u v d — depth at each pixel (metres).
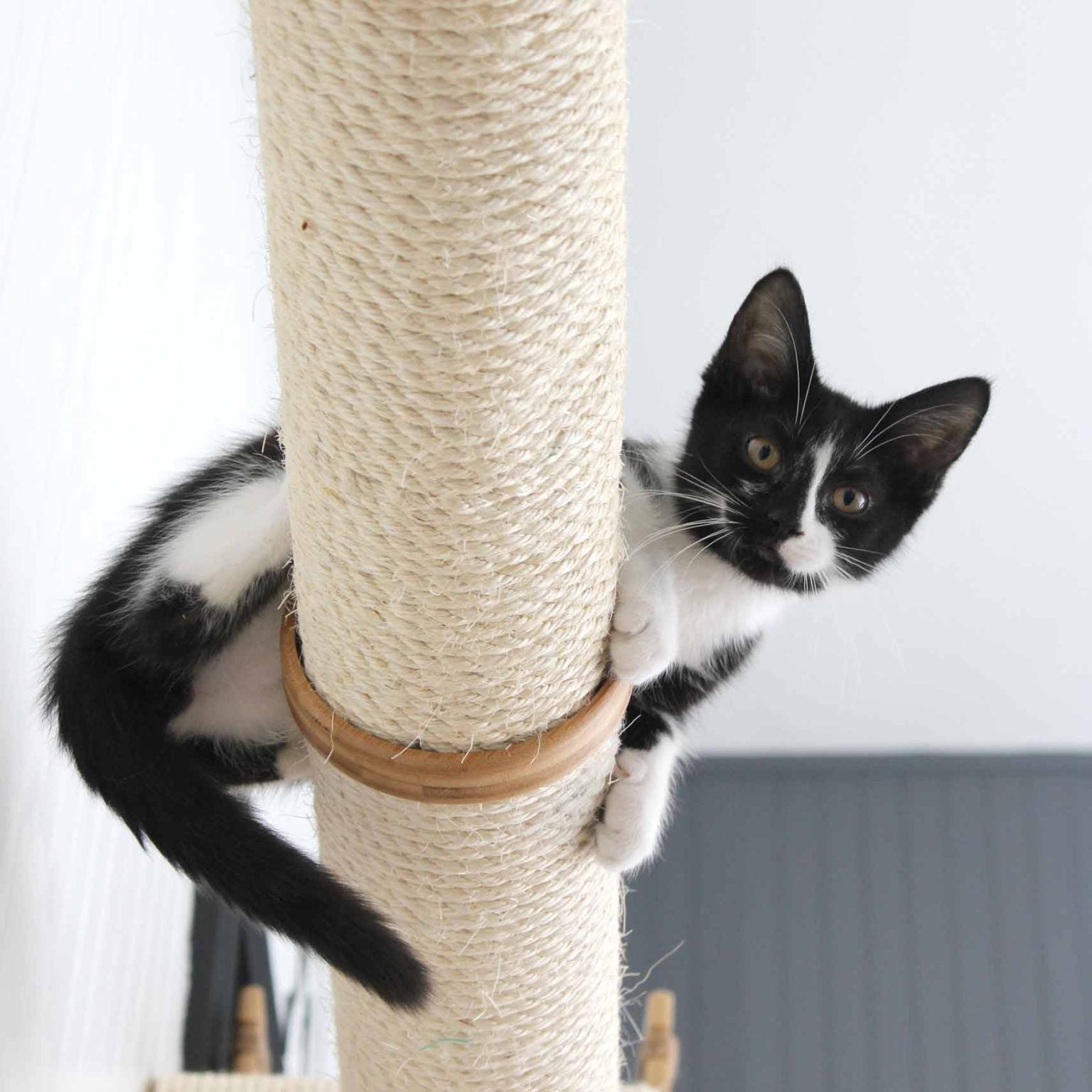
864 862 4.22
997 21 2.53
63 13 1.45
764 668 3.90
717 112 2.74
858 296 3.03
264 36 0.83
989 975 4.06
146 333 1.80
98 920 1.56
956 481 3.33
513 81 0.80
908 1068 3.97
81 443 1.50
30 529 1.33
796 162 2.81
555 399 0.93
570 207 0.86
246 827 1.10
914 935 4.12
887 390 3.22
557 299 0.89
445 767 1.05
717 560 1.45
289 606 1.18
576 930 1.19
